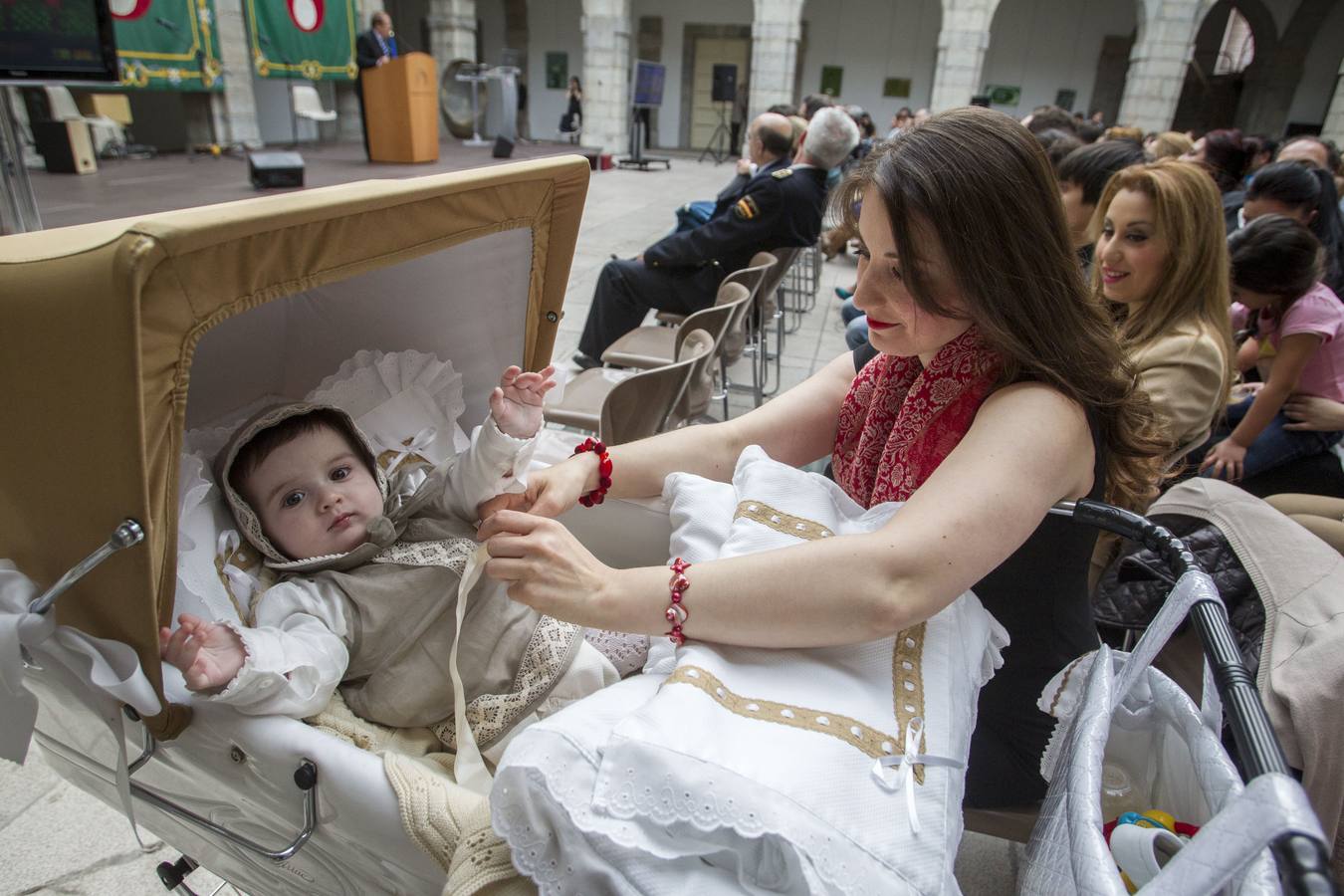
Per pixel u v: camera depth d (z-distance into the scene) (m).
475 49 19.22
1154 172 1.75
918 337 0.97
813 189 4.00
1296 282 2.31
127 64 10.13
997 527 0.82
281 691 0.90
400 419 1.34
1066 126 4.55
